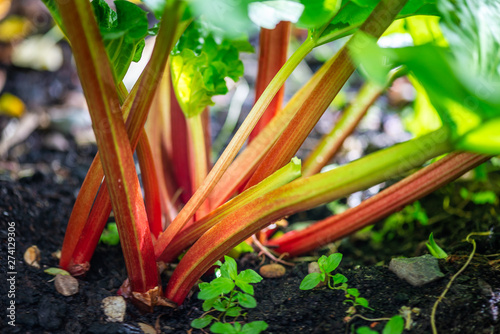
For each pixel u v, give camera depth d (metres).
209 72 0.62
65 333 0.56
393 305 0.57
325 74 0.55
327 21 0.52
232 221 0.53
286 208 0.50
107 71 0.49
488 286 0.57
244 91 1.29
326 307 0.58
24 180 0.85
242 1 0.47
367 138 1.16
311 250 0.70
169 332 0.57
